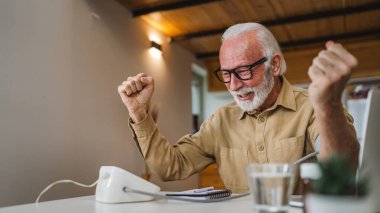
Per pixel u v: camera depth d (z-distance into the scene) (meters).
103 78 2.44
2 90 1.64
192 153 1.41
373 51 3.64
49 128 1.91
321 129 0.73
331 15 2.84
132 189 0.91
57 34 2.02
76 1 2.20
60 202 0.94
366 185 0.43
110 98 2.50
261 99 1.28
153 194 0.89
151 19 3.02
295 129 1.28
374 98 0.63
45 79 1.90
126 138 2.67
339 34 3.42
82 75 2.22
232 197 0.94
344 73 0.63
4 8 1.67
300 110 1.29
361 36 3.43
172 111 3.49
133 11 2.86
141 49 2.98
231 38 1.30
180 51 3.75
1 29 1.65
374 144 0.61
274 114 1.31
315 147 1.20
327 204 0.41
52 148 1.93
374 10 2.76
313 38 3.53
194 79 4.60
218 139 1.42
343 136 0.73
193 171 1.39
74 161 2.10
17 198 1.69
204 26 3.18
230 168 1.37
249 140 1.34
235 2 2.64
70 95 2.10
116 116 2.56
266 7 2.75
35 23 1.86
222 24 3.13
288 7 2.76
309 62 3.90
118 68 2.63
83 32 2.25
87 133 2.23
